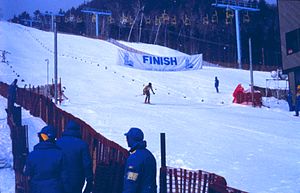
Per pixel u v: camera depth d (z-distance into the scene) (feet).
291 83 110.52
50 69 140.05
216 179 20.08
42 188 17.34
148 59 164.45
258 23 379.55
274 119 76.64
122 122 59.41
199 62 179.32
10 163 32.42
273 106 116.06
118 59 162.40
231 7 230.48
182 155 38.99
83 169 20.04
